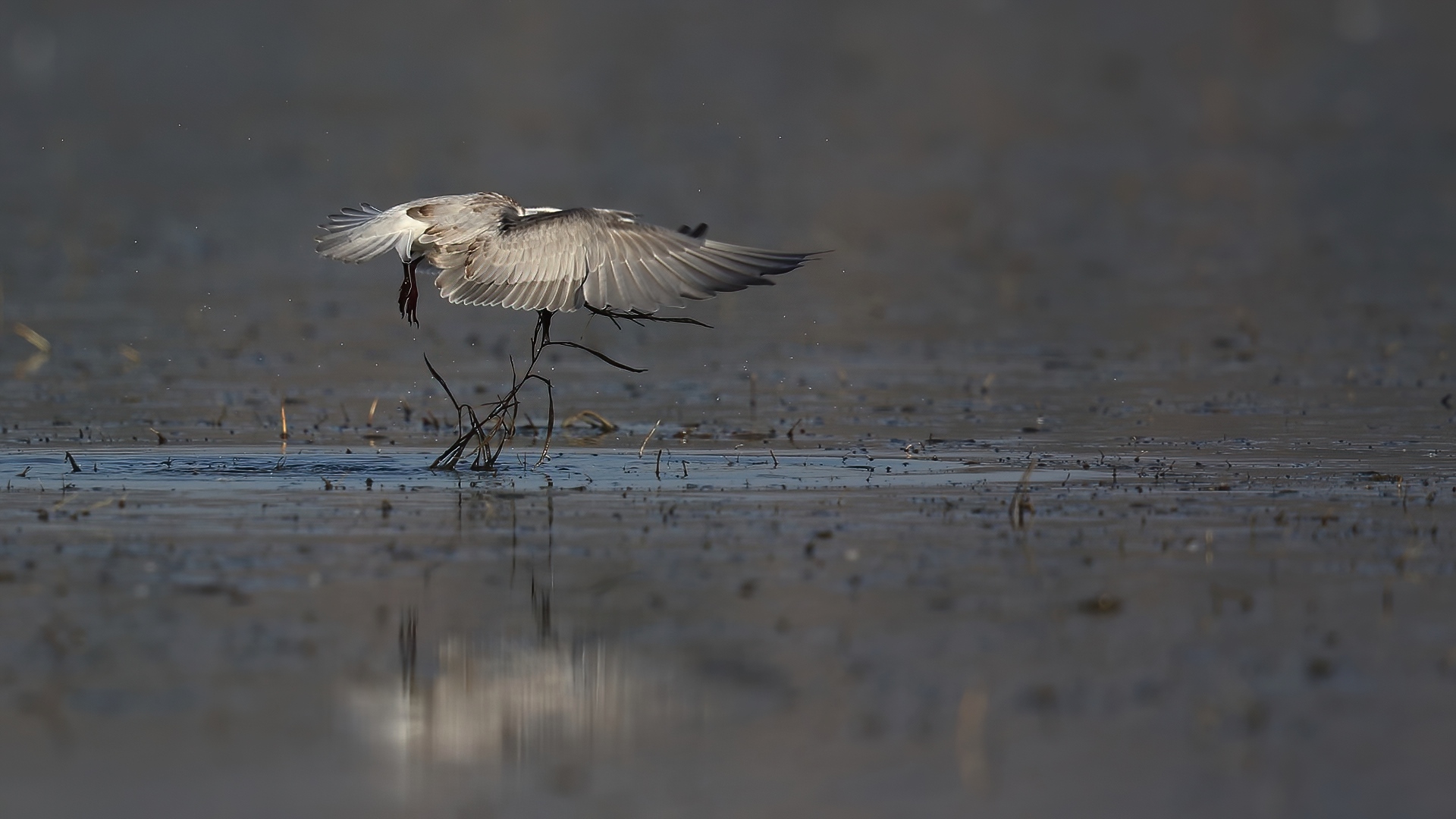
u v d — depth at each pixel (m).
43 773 7.88
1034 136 57.28
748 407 17.98
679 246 10.88
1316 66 78.88
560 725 8.49
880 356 21.62
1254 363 20.66
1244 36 88.50
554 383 19.62
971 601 10.40
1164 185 44.41
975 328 23.91
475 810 7.57
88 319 23.78
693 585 10.71
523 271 11.09
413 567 11.11
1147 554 11.46
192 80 73.94
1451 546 11.62
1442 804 7.58
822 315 25.39
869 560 11.33
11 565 11.05
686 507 12.88
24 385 18.81
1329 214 38.12
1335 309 25.02
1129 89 71.62
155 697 8.79
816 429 16.58
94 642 9.56
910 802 7.64
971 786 7.80
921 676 9.12
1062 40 89.25
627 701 8.80
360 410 17.64
